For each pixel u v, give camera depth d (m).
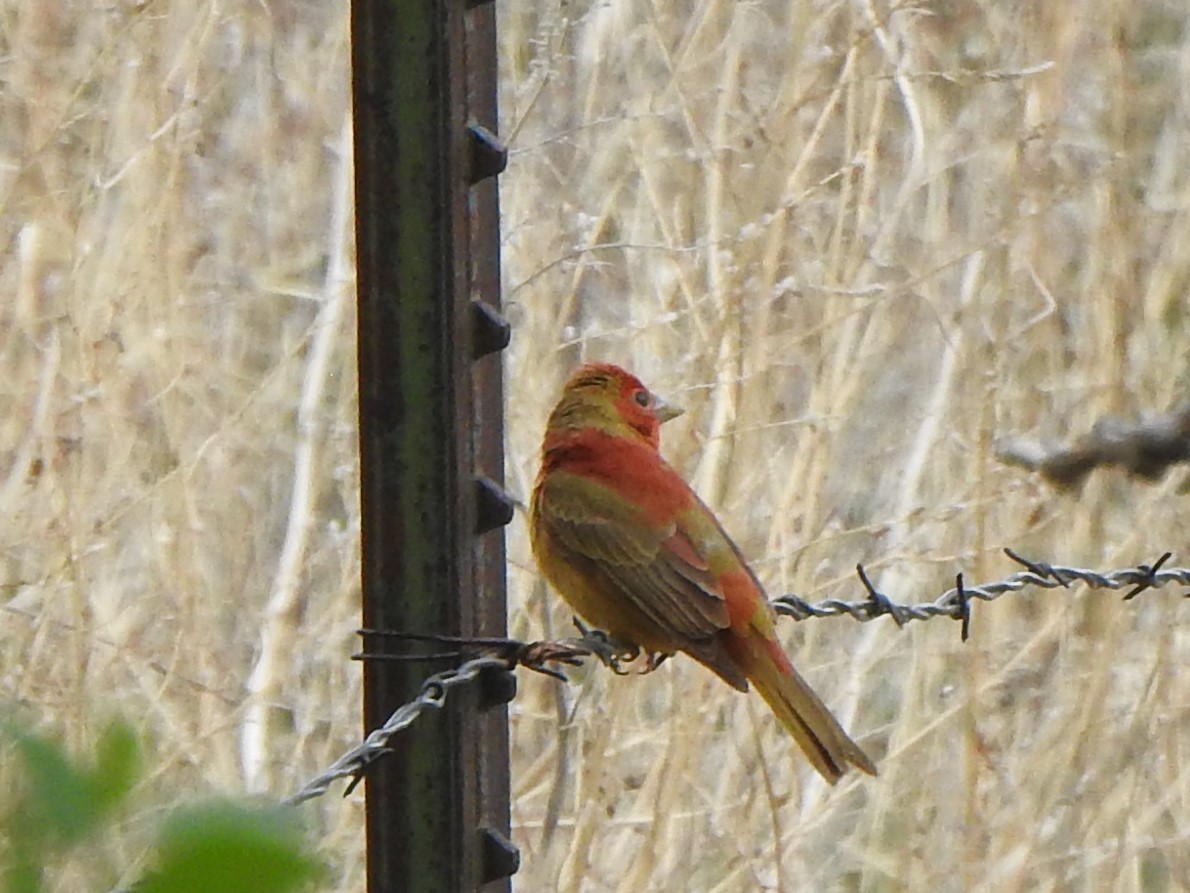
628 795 11.37
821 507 11.39
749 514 11.41
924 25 13.23
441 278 5.71
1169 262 12.35
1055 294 12.59
